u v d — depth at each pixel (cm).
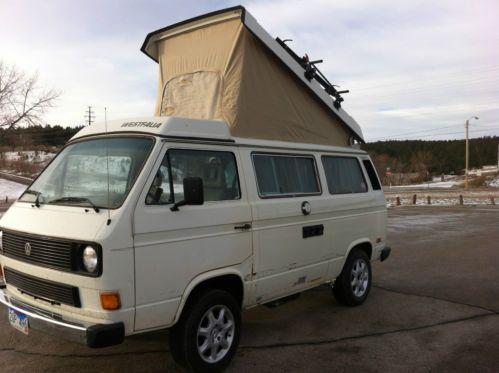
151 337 474
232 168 425
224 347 401
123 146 380
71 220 341
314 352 445
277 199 461
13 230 382
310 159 534
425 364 418
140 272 333
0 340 464
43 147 5512
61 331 328
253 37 501
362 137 684
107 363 414
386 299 632
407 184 7888
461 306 598
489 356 436
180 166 377
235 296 430
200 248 377
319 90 588
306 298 637
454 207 2500
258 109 503
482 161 10494
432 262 901
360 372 401
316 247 512
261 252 437
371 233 620
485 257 951
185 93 524
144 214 338
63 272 334
